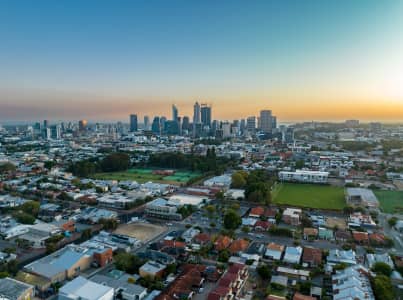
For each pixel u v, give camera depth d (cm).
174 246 9406
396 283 7500
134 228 11431
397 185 18262
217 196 15650
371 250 9338
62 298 6481
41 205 13988
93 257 8619
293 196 16200
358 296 6306
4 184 17525
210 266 8350
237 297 6881
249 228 11288
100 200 14688
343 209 13325
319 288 7081
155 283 7394
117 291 6962
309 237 10538
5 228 10894
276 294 6994
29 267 7906
